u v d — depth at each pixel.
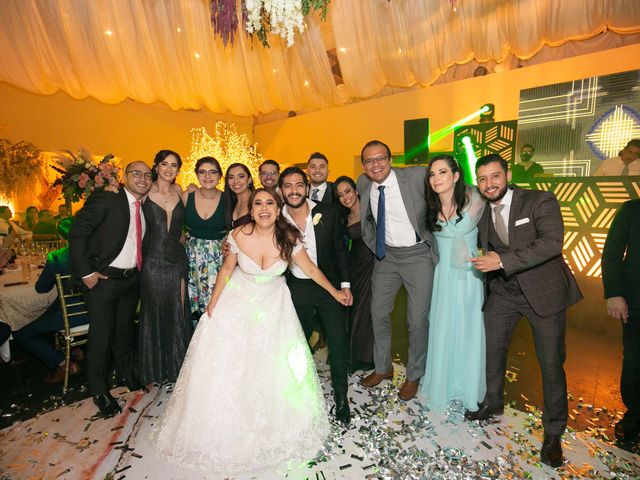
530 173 6.10
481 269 2.09
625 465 2.08
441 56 5.43
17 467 2.08
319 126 9.52
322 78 6.05
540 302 2.08
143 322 2.84
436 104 7.50
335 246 2.79
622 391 2.30
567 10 4.57
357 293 3.15
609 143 5.54
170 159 2.83
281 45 5.29
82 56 5.20
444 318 2.51
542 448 2.12
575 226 4.76
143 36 5.09
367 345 3.12
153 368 2.88
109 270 2.58
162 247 2.81
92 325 2.57
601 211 4.57
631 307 2.21
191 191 3.11
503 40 5.03
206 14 4.81
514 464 2.09
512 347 3.71
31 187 7.73
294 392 2.29
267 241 2.34
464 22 4.93
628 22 4.49
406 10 4.88
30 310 3.03
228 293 2.35
